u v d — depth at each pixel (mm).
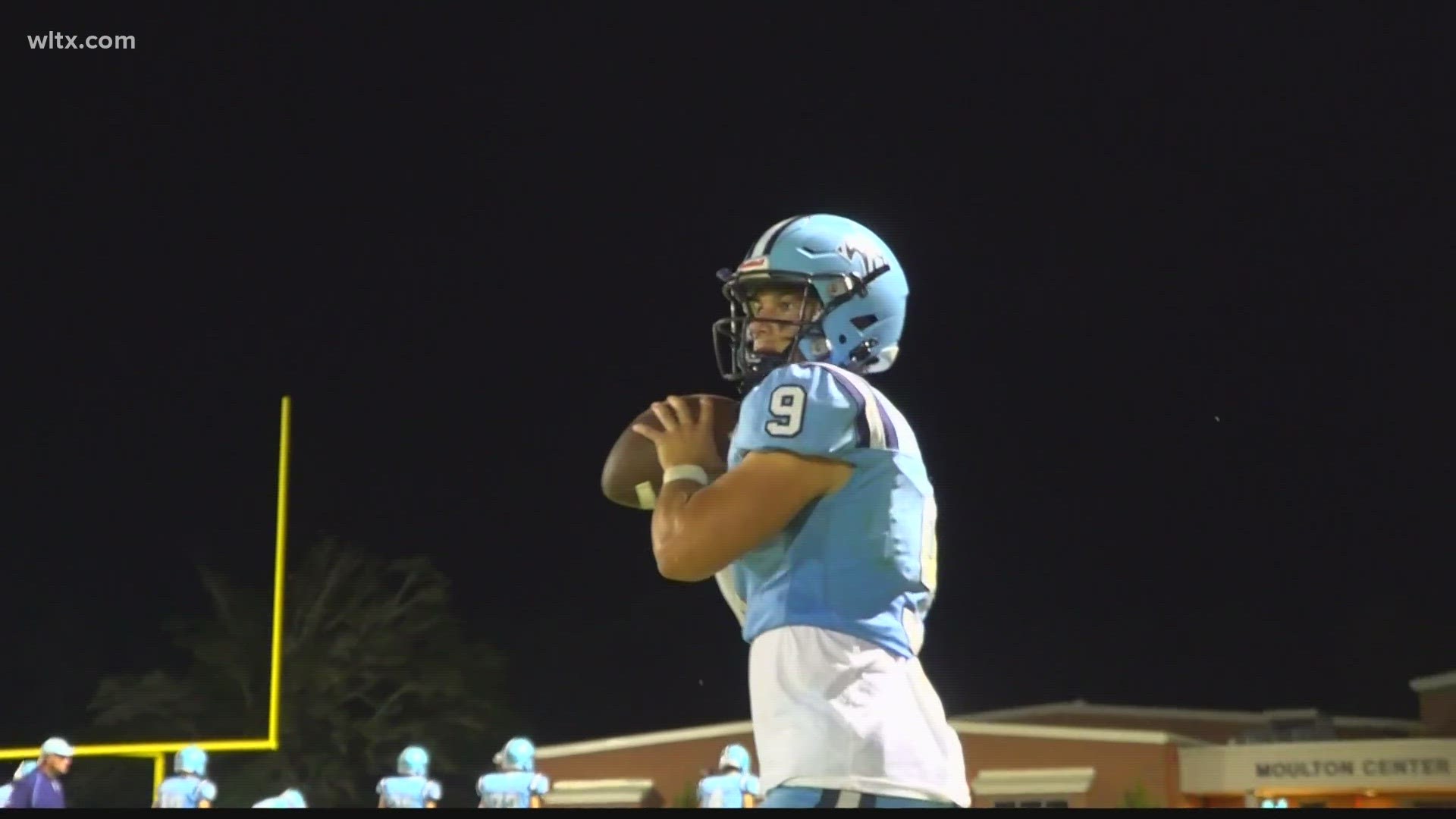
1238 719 21625
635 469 2342
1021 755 19422
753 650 2125
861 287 2346
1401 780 17547
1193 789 18672
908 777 1986
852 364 2393
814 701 2014
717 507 2033
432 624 26047
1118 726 21594
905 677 2072
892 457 2123
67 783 24359
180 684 25250
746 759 12672
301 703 25219
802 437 2057
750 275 2346
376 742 25391
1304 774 17922
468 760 26062
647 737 21219
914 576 2123
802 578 2090
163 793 11500
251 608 25562
